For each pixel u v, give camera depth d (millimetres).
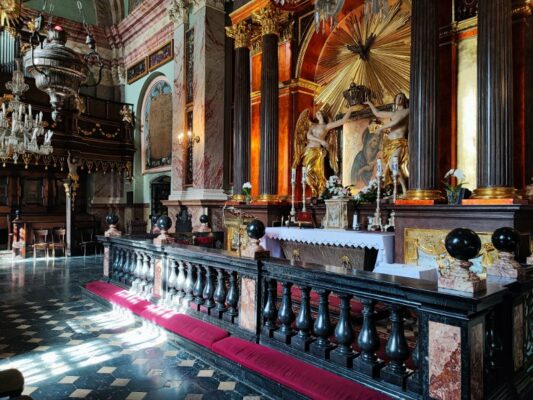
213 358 3436
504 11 4832
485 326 2361
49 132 8656
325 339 2855
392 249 5484
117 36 14461
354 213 6699
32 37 4555
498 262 2789
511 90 4797
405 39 7297
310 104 8820
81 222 13516
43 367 3441
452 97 6027
